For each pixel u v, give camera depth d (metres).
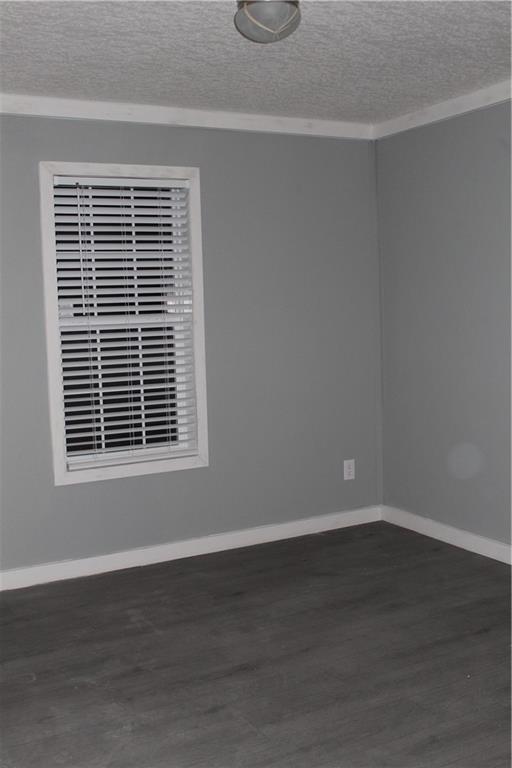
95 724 2.67
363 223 4.76
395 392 4.77
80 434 4.07
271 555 4.35
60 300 3.96
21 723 2.68
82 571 4.09
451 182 4.21
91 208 3.99
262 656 3.13
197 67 3.41
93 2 2.61
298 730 2.59
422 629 3.34
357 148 4.70
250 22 2.39
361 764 2.39
